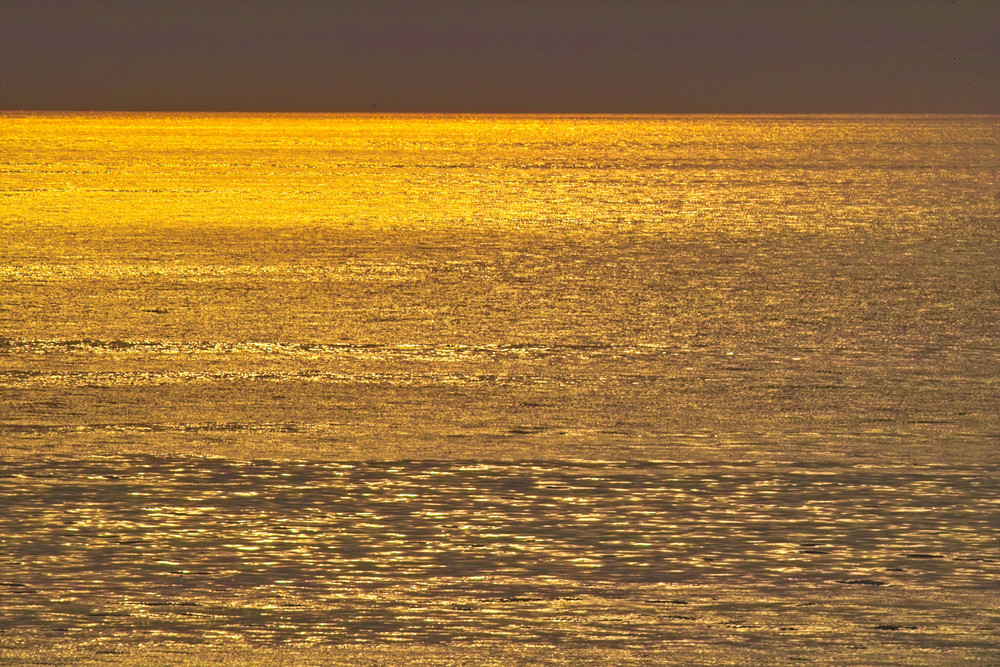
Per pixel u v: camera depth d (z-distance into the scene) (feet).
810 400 219.61
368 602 127.24
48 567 137.08
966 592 130.00
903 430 197.67
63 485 166.71
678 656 114.01
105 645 116.26
